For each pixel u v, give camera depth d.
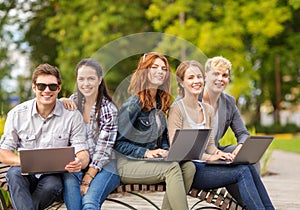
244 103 30.58
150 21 22.09
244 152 4.91
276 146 17.66
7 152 4.63
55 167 4.45
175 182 4.66
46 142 4.70
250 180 4.91
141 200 7.23
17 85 21.78
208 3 20.28
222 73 5.62
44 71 4.62
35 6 22.58
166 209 4.86
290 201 7.41
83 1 21.25
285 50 25.88
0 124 7.19
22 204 4.39
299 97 31.06
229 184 5.03
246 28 20.34
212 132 5.32
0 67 22.20
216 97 5.68
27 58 22.91
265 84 30.25
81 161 4.70
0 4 22.27
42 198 4.49
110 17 20.86
